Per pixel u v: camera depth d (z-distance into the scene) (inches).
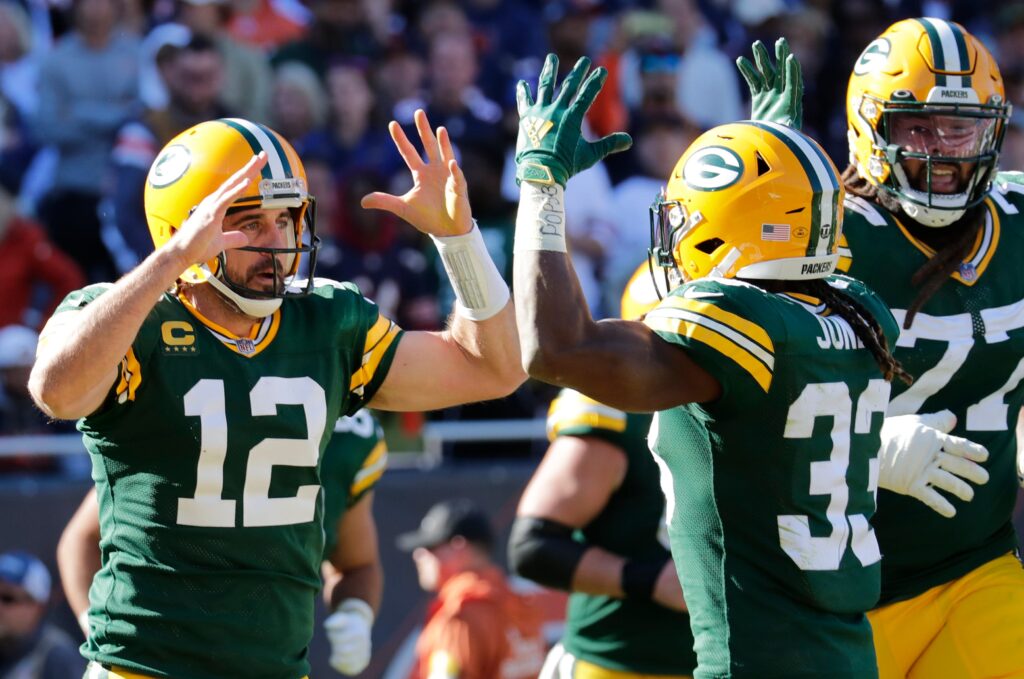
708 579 460.4
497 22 1354.6
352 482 674.8
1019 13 1446.9
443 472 920.9
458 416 1024.2
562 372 438.0
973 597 575.5
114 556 469.4
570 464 652.1
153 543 463.5
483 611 773.3
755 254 467.2
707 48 1382.9
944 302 571.5
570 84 459.8
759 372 445.1
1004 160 1239.5
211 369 467.5
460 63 1208.8
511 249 1112.8
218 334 474.3
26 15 1272.1
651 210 495.8
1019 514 903.7
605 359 435.8
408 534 909.8
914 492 540.1
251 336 479.8
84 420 468.1
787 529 452.4
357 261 1058.1
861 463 469.7
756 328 446.3
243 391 469.1
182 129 1112.8
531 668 790.5
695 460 462.9
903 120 572.4
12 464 916.6
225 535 465.4
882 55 578.2
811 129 1389.0
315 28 1248.8
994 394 578.9
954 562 577.9
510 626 781.9
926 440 538.3
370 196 487.8
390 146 1195.3
